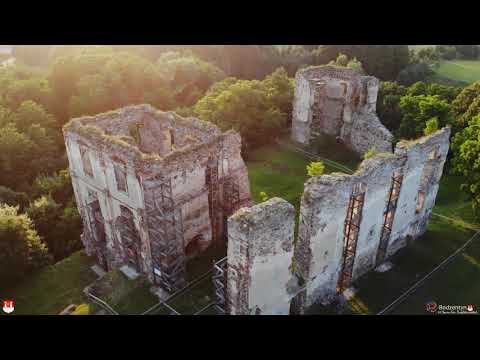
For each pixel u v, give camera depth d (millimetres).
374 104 52562
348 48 85125
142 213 31406
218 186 36250
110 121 37031
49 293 35062
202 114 55938
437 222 42844
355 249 33281
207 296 33281
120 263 36156
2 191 42781
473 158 41250
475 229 41438
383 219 34969
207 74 73812
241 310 28406
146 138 40875
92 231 37250
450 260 37594
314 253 29875
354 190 30891
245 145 55094
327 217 29297
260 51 96625
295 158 55000
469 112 52156
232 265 27203
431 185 38156
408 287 34719
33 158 49781
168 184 31188
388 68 84500
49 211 41344
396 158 32656
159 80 65000
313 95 53969
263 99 59812
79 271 37438
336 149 55750
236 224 25531
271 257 27094
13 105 57938
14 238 35531
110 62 63438
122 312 32156
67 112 62031
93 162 33375
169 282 33156
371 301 33344
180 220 33250
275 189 48469
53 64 65812
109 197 33719
